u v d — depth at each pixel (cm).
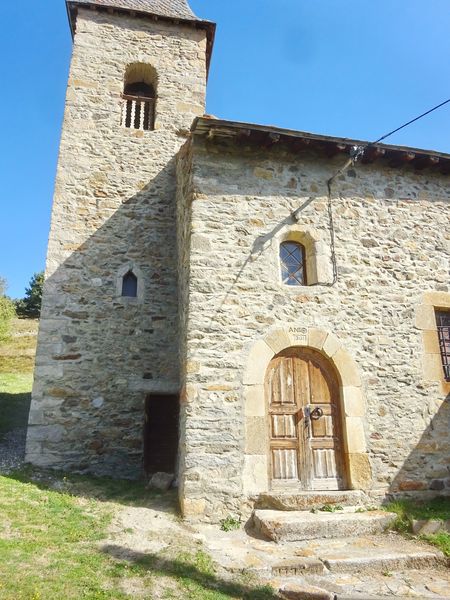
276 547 412
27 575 314
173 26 884
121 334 671
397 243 611
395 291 588
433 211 644
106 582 324
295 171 603
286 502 471
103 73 809
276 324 532
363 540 436
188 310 514
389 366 556
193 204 549
